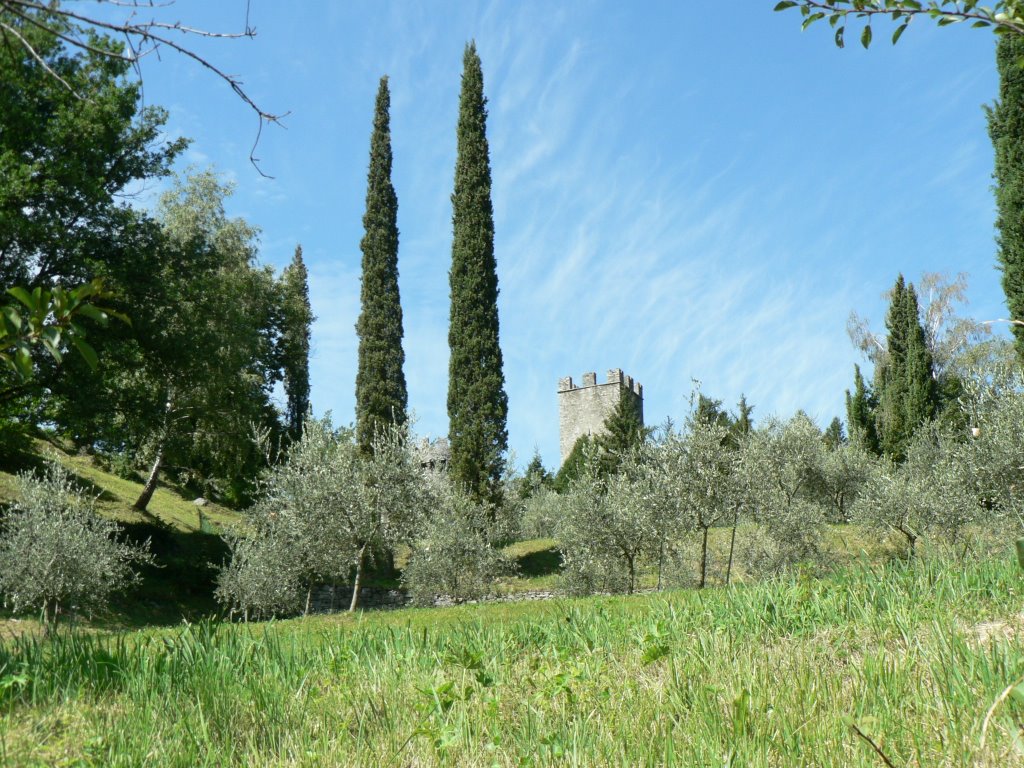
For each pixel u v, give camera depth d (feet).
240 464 119.34
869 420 155.53
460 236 127.13
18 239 75.20
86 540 65.98
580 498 82.07
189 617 80.53
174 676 18.20
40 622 22.07
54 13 8.30
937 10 9.80
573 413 218.18
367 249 142.00
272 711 15.92
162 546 93.04
